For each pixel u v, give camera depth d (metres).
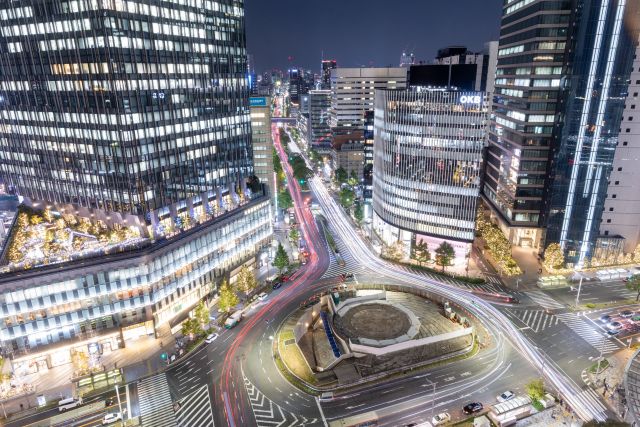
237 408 86.50
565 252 140.88
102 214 133.25
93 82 112.44
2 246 131.25
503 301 124.06
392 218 163.75
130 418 84.81
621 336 105.88
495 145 174.25
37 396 91.31
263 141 182.25
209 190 144.62
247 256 145.38
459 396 87.88
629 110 127.56
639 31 119.19
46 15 113.94
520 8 148.50
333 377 94.62
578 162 131.38
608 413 82.56
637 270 136.88
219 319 118.88
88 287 99.38
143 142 118.00
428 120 142.25
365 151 189.75
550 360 98.00
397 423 81.44
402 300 125.50
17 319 93.38
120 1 107.12
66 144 128.75
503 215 164.00
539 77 137.88
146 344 107.88
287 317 118.69
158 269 108.75
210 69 137.25
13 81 132.88
